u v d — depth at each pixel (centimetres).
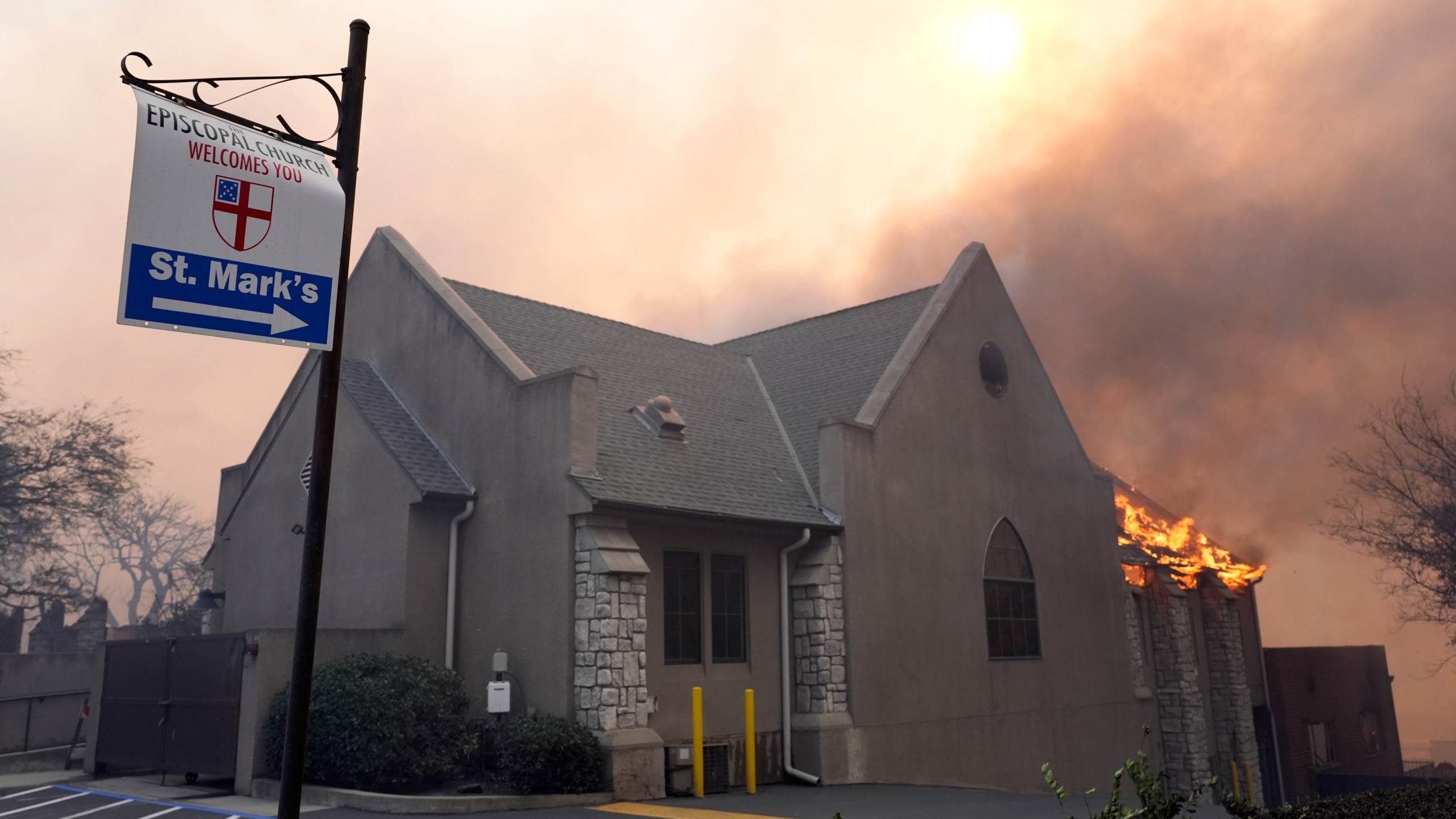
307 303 745
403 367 1886
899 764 1830
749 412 2148
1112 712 2417
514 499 1612
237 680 1441
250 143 734
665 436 1825
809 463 1981
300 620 741
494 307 1961
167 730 1521
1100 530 2567
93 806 1328
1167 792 2591
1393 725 3781
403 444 1709
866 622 1841
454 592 1644
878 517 1923
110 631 3272
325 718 1359
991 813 1317
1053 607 2334
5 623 3256
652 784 1464
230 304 704
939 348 2205
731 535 1747
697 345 2378
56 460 3419
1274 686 3219
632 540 1541
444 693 1446
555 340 1973
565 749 1374
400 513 1634
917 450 2064
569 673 1476
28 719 1953
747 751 1599
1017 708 2139
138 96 688
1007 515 2269
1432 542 3072
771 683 1753
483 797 1287
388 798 1259
